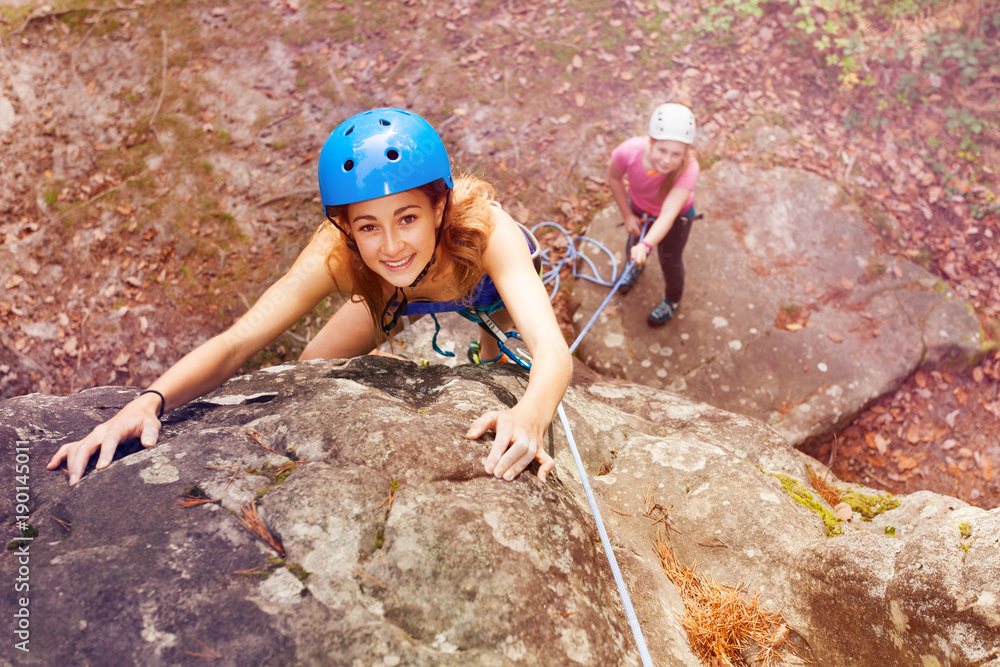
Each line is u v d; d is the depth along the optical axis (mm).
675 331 4727
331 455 1618
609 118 5867
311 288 2002
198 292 5035
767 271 4961
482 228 1870
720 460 2217
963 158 5711
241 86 6039
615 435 2422
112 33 6277
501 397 2072
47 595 1277
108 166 5586
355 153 1629
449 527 1434
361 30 6383
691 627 1744
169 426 1814
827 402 4434
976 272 5129
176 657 1206
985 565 1578
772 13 6500
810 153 5680
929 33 6242
